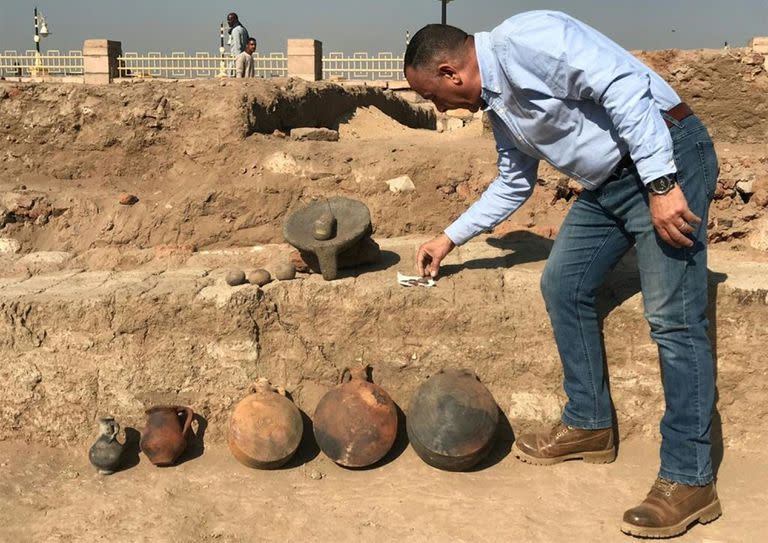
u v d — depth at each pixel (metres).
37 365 3.83
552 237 4.56
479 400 3.45
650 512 2.94
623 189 2.84
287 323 3.84
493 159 5.13
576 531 3.05
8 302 3.81
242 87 5.85
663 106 2.70
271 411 3.56
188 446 3.76
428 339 3.73
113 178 5.59
